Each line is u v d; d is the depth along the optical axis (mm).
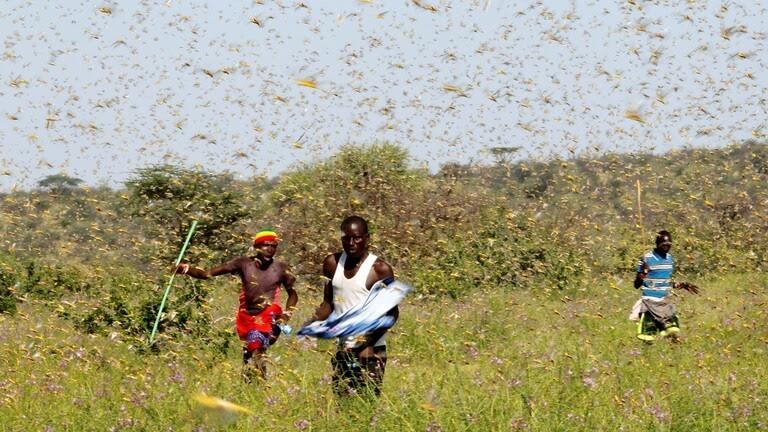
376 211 81625
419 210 81812
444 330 45500
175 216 78875
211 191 80375
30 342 41250
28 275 66500
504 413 22312
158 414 23828
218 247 78188
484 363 32812
